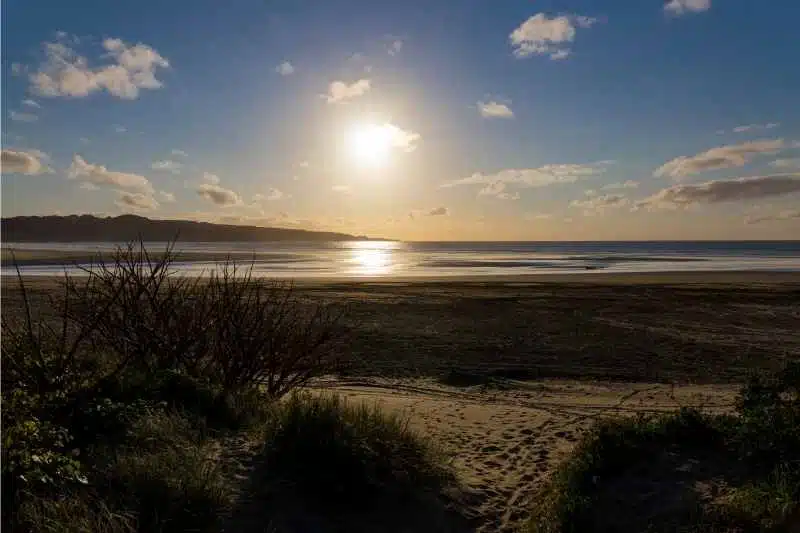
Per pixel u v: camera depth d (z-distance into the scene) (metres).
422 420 7.71
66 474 3.93
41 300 17.66
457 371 11.96
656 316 20.05
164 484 4.14
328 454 4.91
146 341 6.89
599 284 31.77
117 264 6.98
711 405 9.25
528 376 12.16
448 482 5.23
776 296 25.50
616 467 5.34
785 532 4.11
